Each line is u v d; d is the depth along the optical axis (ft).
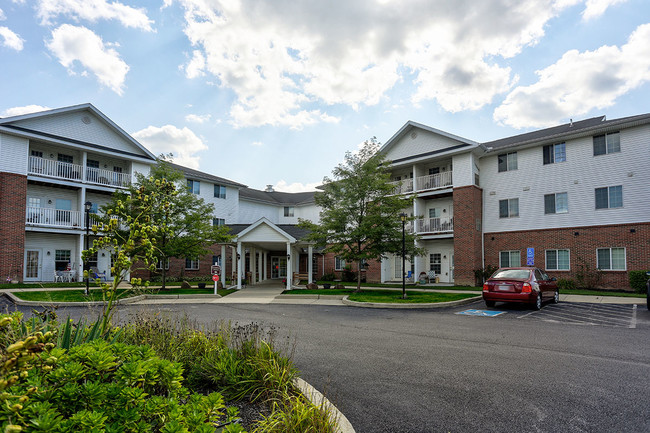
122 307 41.75
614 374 18.52
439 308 45.75
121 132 86.94
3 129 69.15
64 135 78.43
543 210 73.82
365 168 63.41
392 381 17.47
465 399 15.20
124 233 55.11
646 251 61.98
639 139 64.13
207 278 102.37
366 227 59.62
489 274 76.28
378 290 67.31
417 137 89.40
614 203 65.98
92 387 7.22
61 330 12.64
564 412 13.93
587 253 68.03
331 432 10.72
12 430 4.81
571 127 78.23
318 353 22.76
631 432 12.33
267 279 112.06
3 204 69.51
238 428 7.72
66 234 81.61
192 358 15.99
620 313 40.29
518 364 20.36
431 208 90.27
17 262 70.64
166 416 8.11
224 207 115.75
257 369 14.46
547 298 47.14
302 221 66.49
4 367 5.34
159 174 66.49
